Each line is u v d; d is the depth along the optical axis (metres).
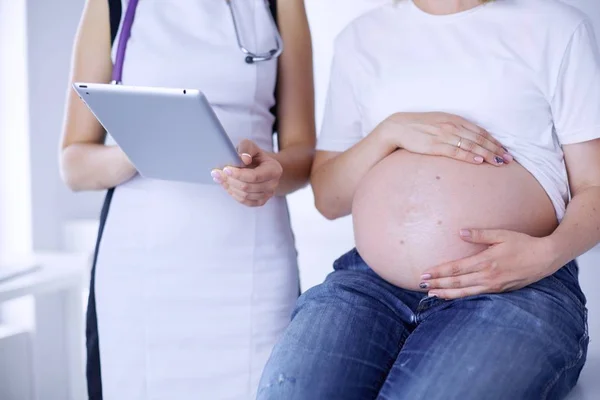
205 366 1.55
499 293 1.24
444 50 1.41
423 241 1.30
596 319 1.88
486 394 1.10
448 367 1.14
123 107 1.24
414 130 1.36
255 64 1.56
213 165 1.33
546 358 1.15
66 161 1.58
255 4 1.60
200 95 1.16
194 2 1.56
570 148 1.36
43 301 2.28
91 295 1.56
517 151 1.34
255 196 1.39
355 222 1.42
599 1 2.14
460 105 1.37
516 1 1.40
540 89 1.34
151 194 1.53
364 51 1.50
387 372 1.26
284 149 1.60
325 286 1.37
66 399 2.32
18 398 2.21
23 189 2.56
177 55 1.52
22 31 2.50
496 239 1.23
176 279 1.52
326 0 2.63
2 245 2.60
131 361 1.53
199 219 1.52
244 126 1.55
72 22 2.68
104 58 1.59
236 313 1.55
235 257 1.54
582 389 1.33
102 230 1.56
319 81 2.68
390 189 1.36
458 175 1.31
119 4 1.56
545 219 1.33
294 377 1.20
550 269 1.24
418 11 1.46
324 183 1.53
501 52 1.36
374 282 1.38
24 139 2.54
